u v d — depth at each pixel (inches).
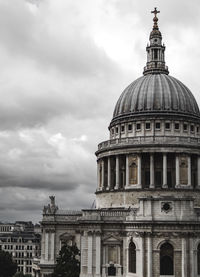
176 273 3895.2
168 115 4906.5
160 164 4694.9
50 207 5022.1
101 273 4153.5
